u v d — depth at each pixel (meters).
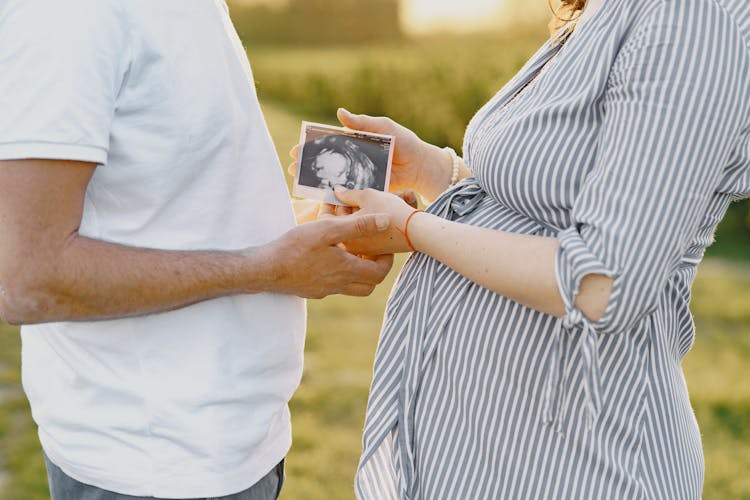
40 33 1.32
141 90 1.42
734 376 5.06
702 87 1.30
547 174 1.50
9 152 1.32
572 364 1.49
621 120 1.36
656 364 1.53
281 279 1.59
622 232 1.32
